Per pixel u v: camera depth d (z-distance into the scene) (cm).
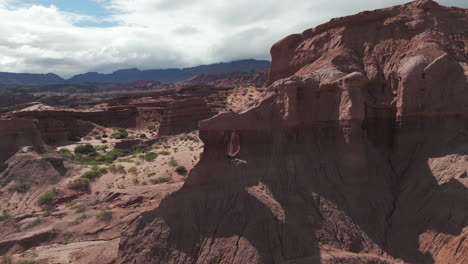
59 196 5253
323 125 2736
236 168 2728
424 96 2727
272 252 2281
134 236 2616
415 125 2748
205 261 2328
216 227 2484
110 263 2875
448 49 2917
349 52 3130
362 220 2414
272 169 2692
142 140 9438
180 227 2550
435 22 3083
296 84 2756
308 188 2580
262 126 2817
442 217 2253
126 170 6266
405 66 2819
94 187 5662
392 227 2395
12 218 4216
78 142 9888
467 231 2075
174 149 7931
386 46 3111
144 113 13050
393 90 2923
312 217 2422
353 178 2545
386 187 2631
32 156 5959
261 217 2427
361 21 3303
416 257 2205
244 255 2267
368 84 2966
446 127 2677
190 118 9762
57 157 6431
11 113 9744
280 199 2533
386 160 2834
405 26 3116
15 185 5434
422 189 2478
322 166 2653
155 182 5612
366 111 2880
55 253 3381
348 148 2577
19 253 3497
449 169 2441
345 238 2336
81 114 11519
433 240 2212
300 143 2759
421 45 2909
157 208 2748
